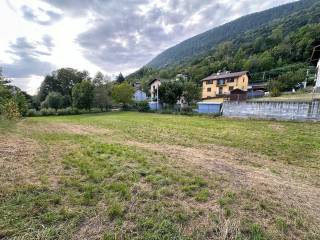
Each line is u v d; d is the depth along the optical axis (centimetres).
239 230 262
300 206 339
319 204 354
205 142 895
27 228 241
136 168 479
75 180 387
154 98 4675
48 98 4281
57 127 1392
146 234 244
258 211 312
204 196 347
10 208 277
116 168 467
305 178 492
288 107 1541
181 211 300
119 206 300
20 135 885
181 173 459
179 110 2939
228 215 296
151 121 1830
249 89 4200
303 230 273
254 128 1310
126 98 4019
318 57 2059
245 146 822
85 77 5766
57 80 5469
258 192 379
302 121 1446
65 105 4372
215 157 647
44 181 373
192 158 609
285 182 452
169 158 588
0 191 319
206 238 246
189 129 1292
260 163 604
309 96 2131
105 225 259
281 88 3266
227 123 1605
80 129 1290
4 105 1630
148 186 383
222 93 4169
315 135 1022
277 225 278
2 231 231
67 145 716
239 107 1938
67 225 253
